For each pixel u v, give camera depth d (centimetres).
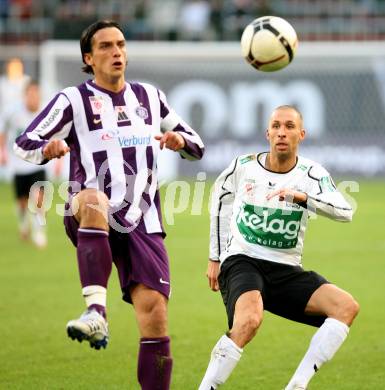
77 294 3900
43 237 5291
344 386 2508
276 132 2230
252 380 2578
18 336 3136
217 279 2298
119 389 2488
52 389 2480
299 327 3288
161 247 2070
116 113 2089
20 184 5419
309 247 5219
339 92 8619
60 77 8819
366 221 6300
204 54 8706
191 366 2730
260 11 9762
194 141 2164
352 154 8569
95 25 2089
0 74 8988
